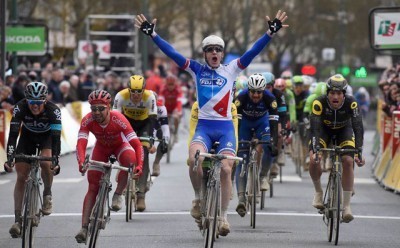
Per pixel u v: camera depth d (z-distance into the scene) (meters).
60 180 41.88
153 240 26.38
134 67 88.50
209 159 25.56
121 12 103.94
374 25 47.56
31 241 24.31
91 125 24.69
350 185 26.86
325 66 132.75
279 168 46.53
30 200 24.08
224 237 27.05
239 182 30.11
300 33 131.88
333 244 26.09
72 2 93.88
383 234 28.14
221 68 25.86
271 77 36.91
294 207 34.03
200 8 126.06
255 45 25.78
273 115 32.44
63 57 78.81
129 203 30.17
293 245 25.78
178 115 55.22
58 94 57.09
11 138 25.09
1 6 50.44
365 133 89.00
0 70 50.88
